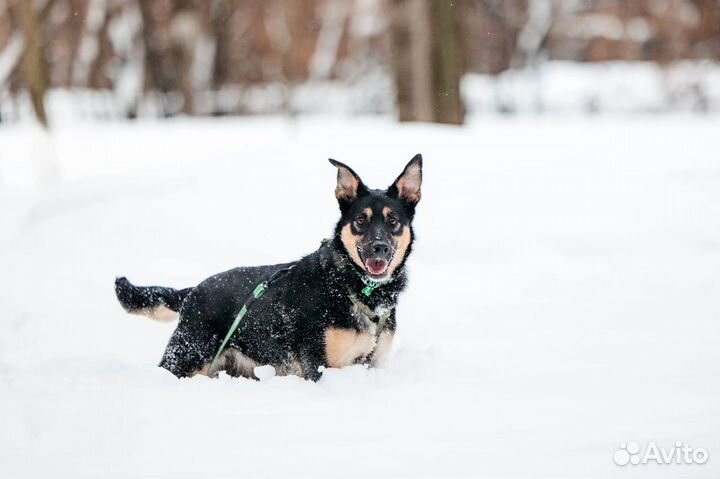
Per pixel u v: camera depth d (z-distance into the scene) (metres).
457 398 6.60
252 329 7.71
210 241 13.49
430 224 13.85
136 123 31.97
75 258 13.04
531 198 14.62
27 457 5.60
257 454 5.48
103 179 16.77
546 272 12.20
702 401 6.23
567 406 6.29
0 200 17.33
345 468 5.23
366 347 7.52
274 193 14.82
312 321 7.35
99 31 42.88
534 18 46.41
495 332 9.49
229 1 45.22
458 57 21.64
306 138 17.78
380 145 16.84
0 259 13.30
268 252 13.06
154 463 5.39
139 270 12.52
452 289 11.70
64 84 46.22
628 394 6.51
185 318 7.90
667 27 47.81
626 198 14.51
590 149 17.56
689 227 13.42
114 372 7.64
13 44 35.72
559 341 8.78
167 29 43.78
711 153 17.20
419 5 21.30
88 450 5.65
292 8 44.69
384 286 7.50
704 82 45.81
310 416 6.19
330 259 7.50
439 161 16.14
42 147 20.70
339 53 50.91
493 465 5.18
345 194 7.74
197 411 6.29
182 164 17.53
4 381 7.55
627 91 45.62
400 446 5.56
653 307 10.23
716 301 10.36
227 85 49.19
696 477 4.87
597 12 51.69
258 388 6.89
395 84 21.91
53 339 9.89
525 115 43.12
